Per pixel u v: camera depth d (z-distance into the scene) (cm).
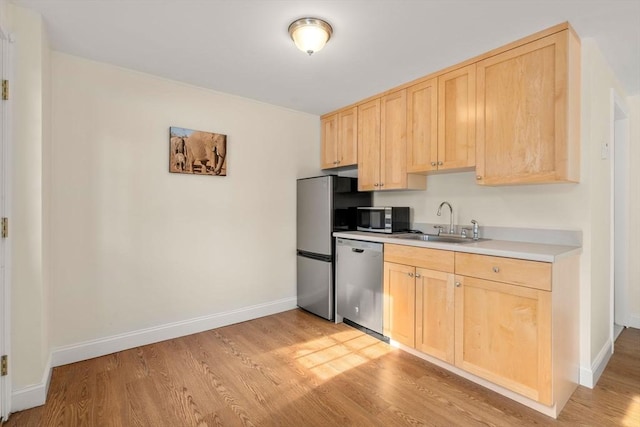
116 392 197
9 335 173
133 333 259
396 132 290
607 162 239
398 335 254
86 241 238
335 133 360
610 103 243
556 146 192
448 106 249
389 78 271
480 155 228
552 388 171
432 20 186
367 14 180
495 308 194
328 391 199
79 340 236
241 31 199
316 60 238
